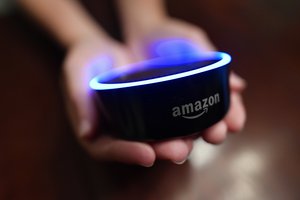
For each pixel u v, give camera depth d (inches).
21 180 16.7
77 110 16.3
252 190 15.2
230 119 14.8
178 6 29.4
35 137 19.1
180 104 11.9
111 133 14.3
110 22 27.3
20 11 27.6
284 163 16.1
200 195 15.2
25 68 24.5
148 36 23.8
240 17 27.5
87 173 16.7
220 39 25.3
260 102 19.6
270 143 17.2
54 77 23.6
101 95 12.3
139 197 15.4
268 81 21.0
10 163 17.6
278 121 18.3
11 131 19.5
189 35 21.9
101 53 21.0
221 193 15.2
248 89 20.6
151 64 14.9
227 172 16.0
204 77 11.8
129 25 25.9
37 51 26.0
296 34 25.0
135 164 14.7
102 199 15.5
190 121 12.3
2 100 21.8
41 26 26.1
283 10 27.9
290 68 21.8
